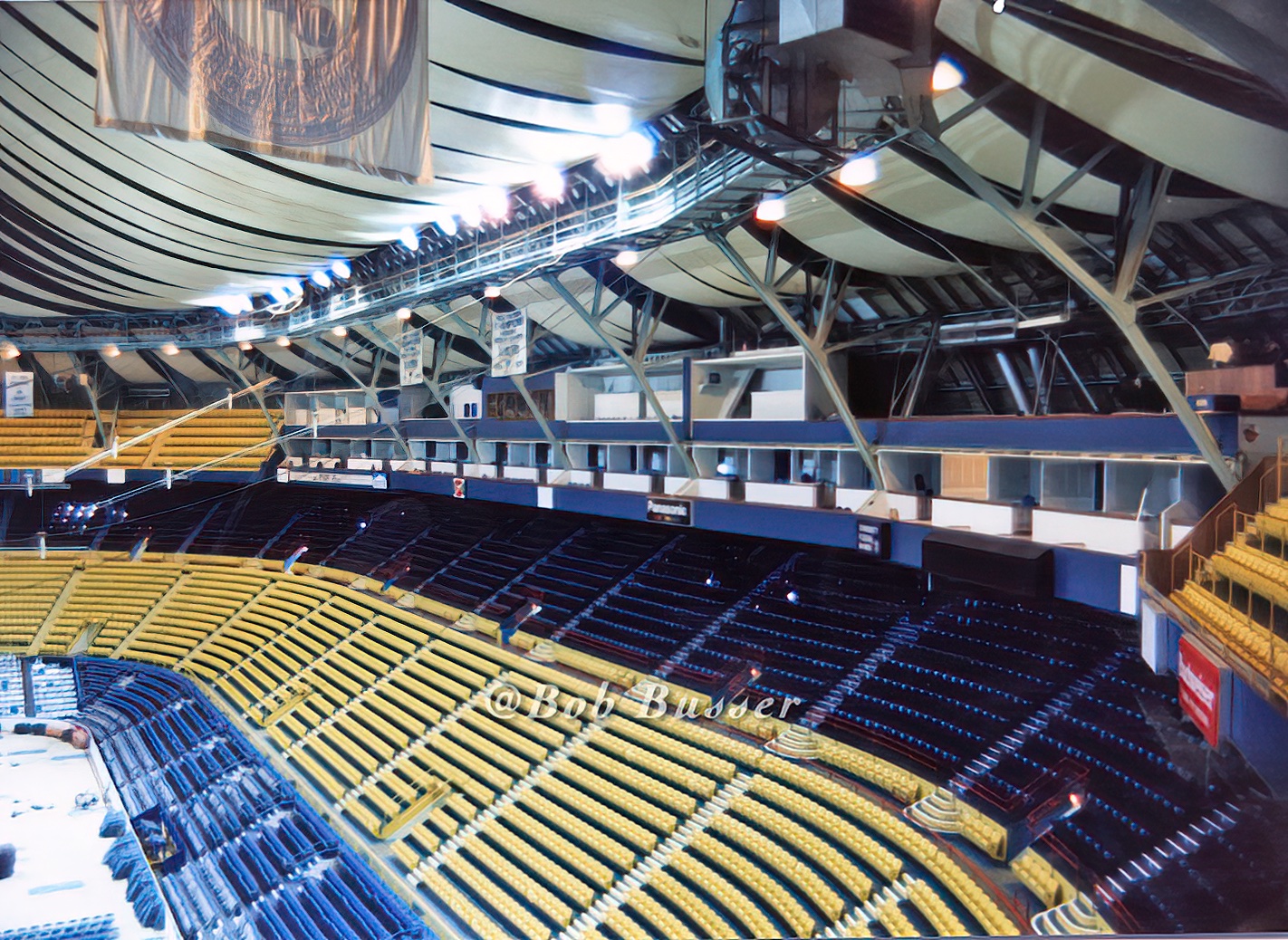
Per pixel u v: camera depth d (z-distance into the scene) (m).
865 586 31.25
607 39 17.72
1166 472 18.06
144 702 44.72
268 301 47.12
